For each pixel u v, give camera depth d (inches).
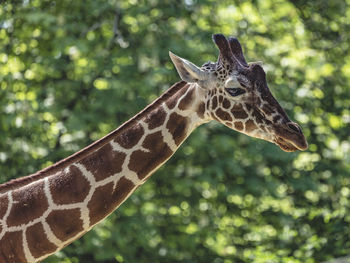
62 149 952.3
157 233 989.8
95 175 483.8
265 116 471.5
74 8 1008.2
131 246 962.1
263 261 883.4
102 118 953.5
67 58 1007.0
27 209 480.1
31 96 951.6
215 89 483.2
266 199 1043.9
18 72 982.4
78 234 486.6
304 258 890.1
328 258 892.0
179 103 493.0
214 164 985.5
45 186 483.5
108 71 975.6
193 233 1010.1
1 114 960.3
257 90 474.0
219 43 485.7
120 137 491.2
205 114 489.7
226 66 481.7
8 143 954.1
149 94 970.7
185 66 484.7
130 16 988.6
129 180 487.5
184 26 1022.4
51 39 1005.8
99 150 489.7
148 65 985.5
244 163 1021.2
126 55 981.2
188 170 1014.4
